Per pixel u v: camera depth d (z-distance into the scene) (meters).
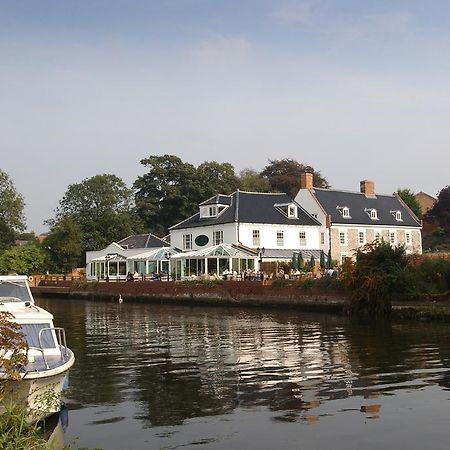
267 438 11.47
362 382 16.00
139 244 71.75
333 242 63.72
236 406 13.77
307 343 23.86
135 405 14.02
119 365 19.33
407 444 11.07
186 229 63.56
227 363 19.39
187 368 18.61
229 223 58.72
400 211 71.25
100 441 11.48
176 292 51.28
